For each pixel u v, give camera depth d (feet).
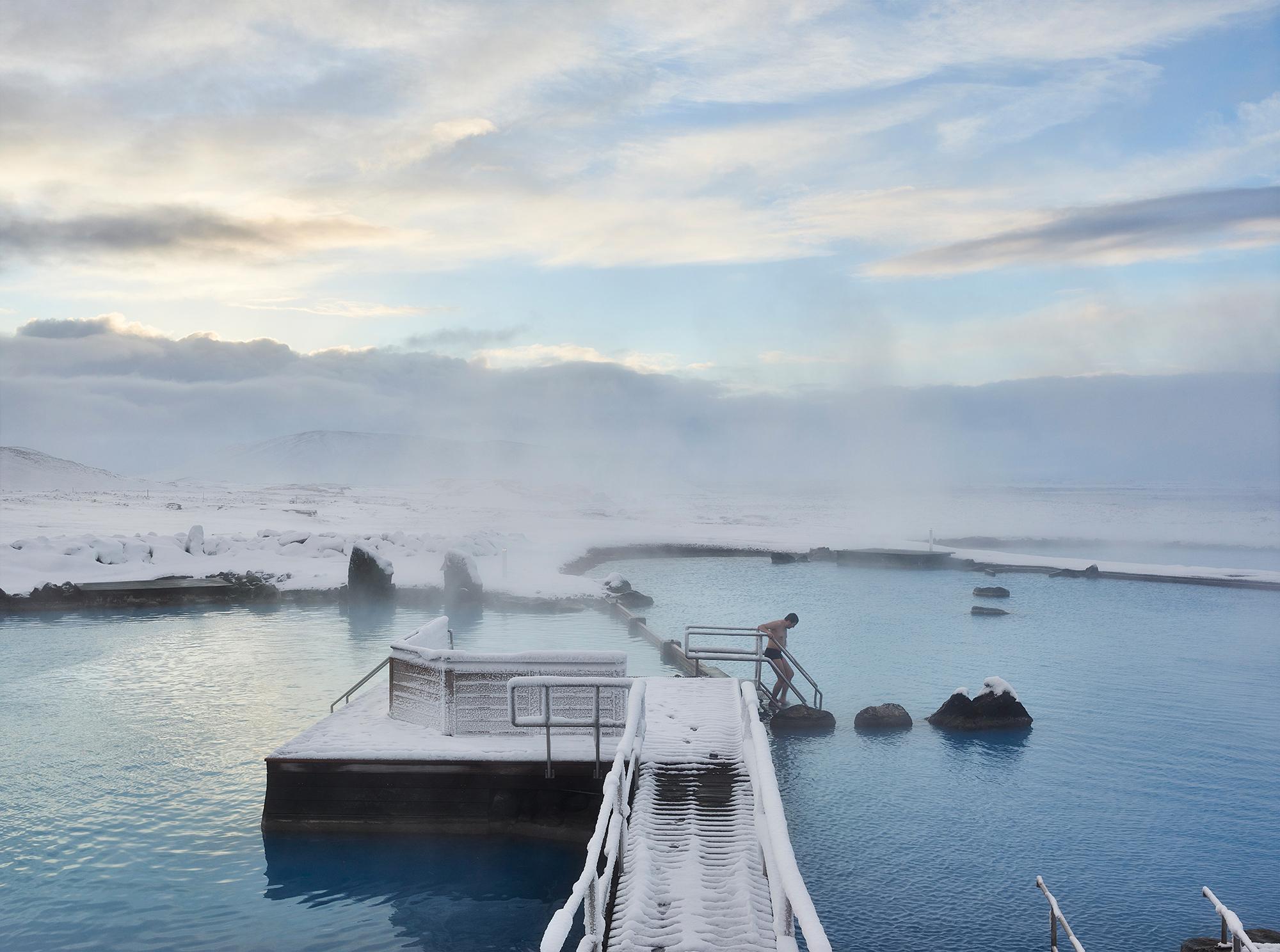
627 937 24.02
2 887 35.47
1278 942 28.37
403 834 39.65
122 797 45.09
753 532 214.90
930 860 38.01
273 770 39.99
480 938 32.07
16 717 60.70
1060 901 34.14
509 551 156.35
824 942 14.97
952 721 58.44
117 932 32.09
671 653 76.48
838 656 82.28
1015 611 110.01
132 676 73.20
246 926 32.68
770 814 23.21
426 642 48.75
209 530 194.49
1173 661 80.59
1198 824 42.01
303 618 102.37
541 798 39.86
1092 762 51.39
